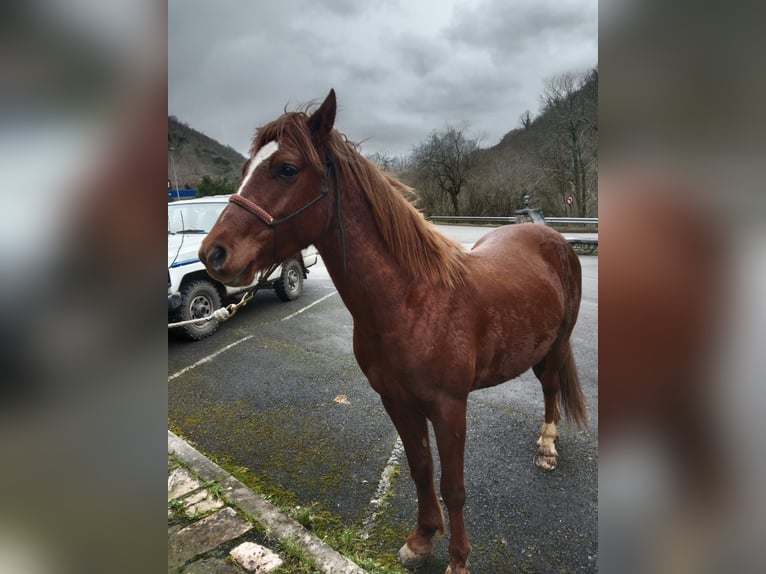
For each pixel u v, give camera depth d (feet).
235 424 9.88
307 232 4.46
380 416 10.12
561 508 6.79
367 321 4.92
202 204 17.98
